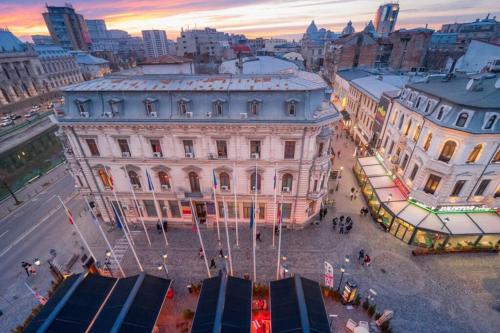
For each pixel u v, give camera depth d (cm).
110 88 2977
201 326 2145
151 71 4191
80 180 3438
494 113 2603
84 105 2892
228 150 3031
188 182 3353
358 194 4428
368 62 8612
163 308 2650
